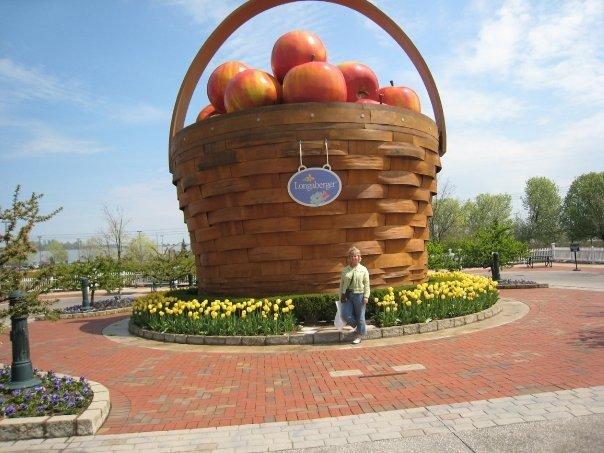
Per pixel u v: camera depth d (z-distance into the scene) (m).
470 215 56.78
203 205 9.86
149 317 9.68
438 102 11.19
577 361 5.96
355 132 9.12
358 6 10.62
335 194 9.03
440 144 11.26
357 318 7.83
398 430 4.11
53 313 5.67
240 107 9.70
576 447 3.60
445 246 24.56
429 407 4.61
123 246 47.72
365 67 10.77
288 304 8.63
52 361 7.84
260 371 6.41
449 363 6.26
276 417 4.65
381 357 6.80
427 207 10.59
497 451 3.63
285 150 9.04
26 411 4.62
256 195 9.19
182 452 3.91
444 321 8.62
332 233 9.14
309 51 10.16
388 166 9.45
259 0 10.47
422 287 9.23
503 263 20.06
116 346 8.84
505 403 4.58
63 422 4.38
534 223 57.06
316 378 5.94
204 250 10.12
